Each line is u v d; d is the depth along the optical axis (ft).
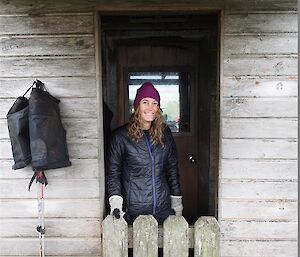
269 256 7.83
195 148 10.99
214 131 10.25
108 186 7.71
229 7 7.33
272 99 7.50
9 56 7.44
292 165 7.63
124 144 7.72
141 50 10.64
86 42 7.38
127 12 7.48
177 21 9.54
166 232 7.23
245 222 7.77
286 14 7.34
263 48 7.41
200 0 7.31
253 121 7.55
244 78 7.47
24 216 7.76
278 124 7.55
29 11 7.36
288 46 7.39
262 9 7.33
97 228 7.72
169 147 8.05
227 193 7.71
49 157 6.80
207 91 10.61
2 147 7.61
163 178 8.05
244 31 7.37
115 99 10.70
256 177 7.67
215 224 7.26
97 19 7.37
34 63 7.44
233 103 7.51
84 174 7.63
